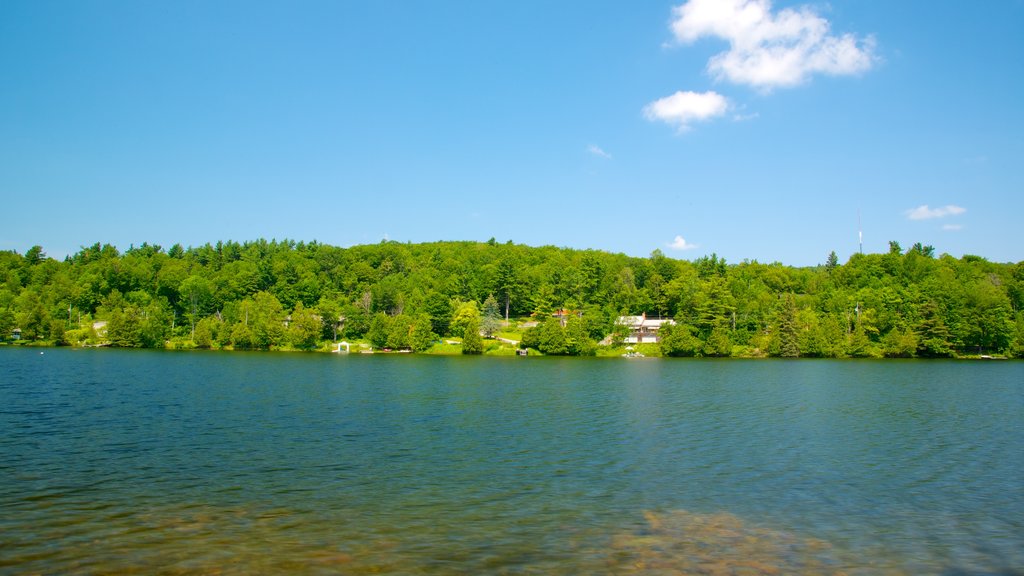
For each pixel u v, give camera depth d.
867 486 29.48
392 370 100.06
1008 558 20.80
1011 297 170.75
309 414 49.44
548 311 181.62
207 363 108.75
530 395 65.88
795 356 150.12
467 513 24.56
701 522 23.92
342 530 22.39
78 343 157.38
